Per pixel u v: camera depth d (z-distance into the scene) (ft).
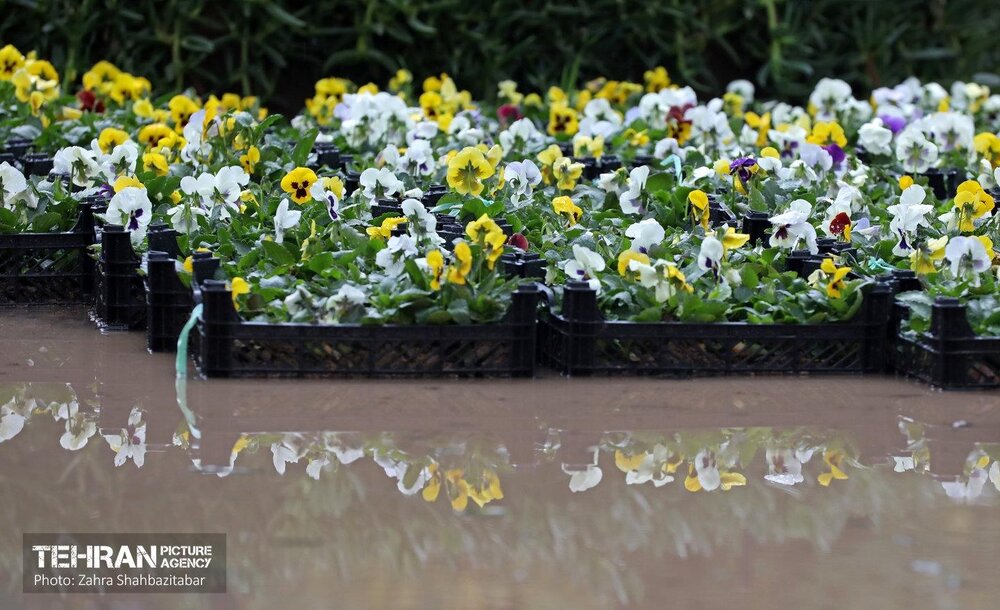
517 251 29.37
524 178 35.45
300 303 26.66
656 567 17.51
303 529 18.67
